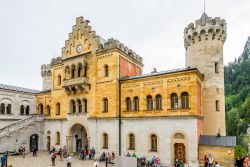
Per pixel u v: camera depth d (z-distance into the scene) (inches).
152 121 1374.3
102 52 1617.9
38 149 1892.2
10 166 1155.9
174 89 1323.8
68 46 1820.9
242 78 6117.1
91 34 1685.5
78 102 1728.6
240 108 3941.9
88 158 1551.4
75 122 1705.2
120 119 1512.1
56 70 1919.3
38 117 1915.6
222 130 1453.0
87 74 1678.2
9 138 1683.1
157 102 1396.4
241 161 1088.2
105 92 1574.8
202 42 1530.5
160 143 1325.0
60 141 1801.2
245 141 3110.2
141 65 1950.1
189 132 1231.5
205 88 1478.8
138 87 1471.5
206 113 1450.5
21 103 2162.9
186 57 1669.5
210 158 1138.7
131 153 1430.9
